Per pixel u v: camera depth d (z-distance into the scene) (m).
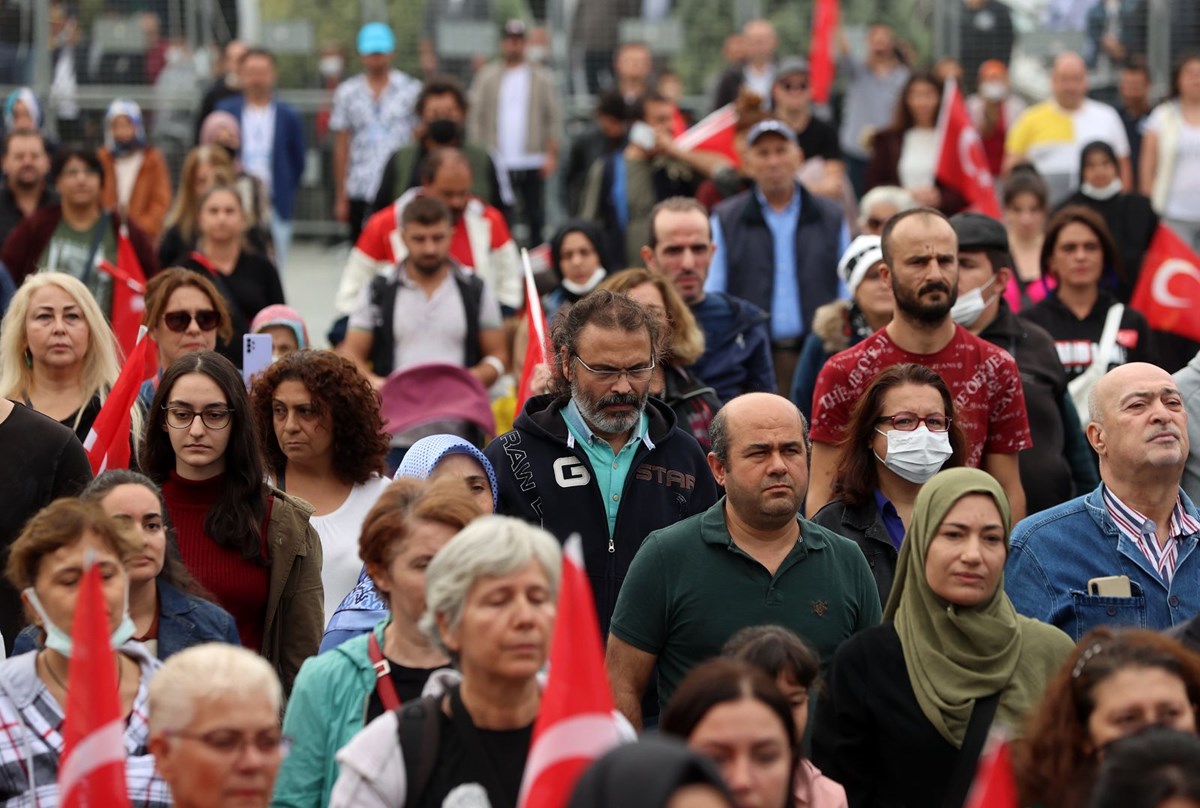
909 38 54.22
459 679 15.59
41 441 21.56
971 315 26.55
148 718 14.84
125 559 16.81
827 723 18.39
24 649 17.84
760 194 34.94
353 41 55.69
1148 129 47.88
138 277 34.88
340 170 52.41
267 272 34.62
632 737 14.55
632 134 41.38
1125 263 38.75
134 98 54.91
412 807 14.58
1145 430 21.00
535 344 26.14
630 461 21.94
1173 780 12.64
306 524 21.17
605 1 54.84
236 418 20.92
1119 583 20.94
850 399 23.81
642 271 26.72
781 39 54.84
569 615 13.41
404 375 29.77
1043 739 15.33
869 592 19.94
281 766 16.67
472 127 51.16
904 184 44.97
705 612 19.45
